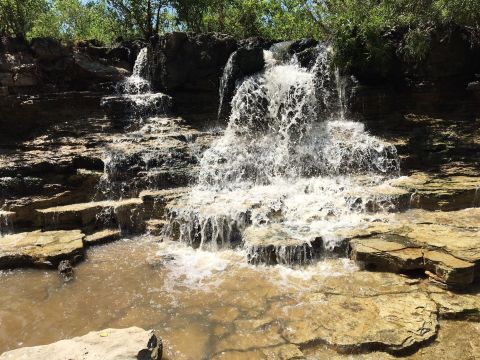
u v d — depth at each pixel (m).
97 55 15.92
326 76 14.51
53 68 14.23
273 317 6.36
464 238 7.98
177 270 8.16
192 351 5.67
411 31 13.18
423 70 13.72
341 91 14.30
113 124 13.70
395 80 14.18
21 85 13.42
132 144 12.58
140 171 11.54
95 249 9.35
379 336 5.70
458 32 13.50
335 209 9.90
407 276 7.37
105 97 14.07
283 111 13.95
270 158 12.32
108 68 15.27
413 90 13.80
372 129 13.52
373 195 10.15
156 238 9.88
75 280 7.89
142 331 5.57
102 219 10.28
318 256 8.43
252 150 12.70
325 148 12.52
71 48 15.02
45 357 5.00
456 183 10.75
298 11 20.58
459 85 13.76
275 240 8.40
